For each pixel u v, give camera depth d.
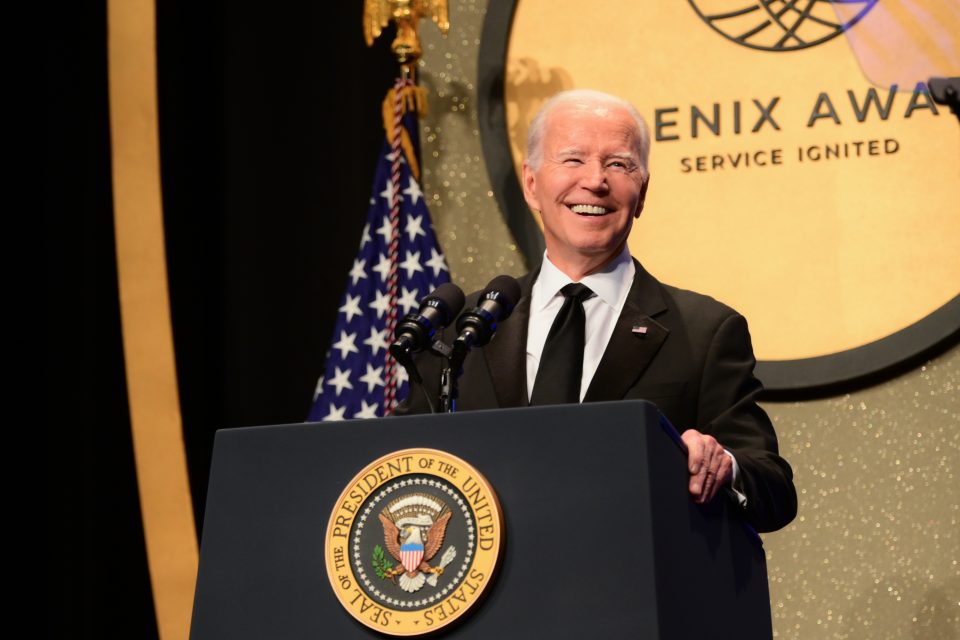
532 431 3.27
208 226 8.57
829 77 7.35
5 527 8.28
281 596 3.37
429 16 7.68
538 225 7.66
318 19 8.63
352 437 3.43
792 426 7.09
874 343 7.00
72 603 8.31
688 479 3.51
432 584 3.20
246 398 8.39
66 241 8.62
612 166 5.14
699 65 7.55
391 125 7.70
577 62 7.78
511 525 3.21
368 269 7.71
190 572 8.14
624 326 4.89
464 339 4.07
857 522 6.89
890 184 7.17
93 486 8.42
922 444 6.89
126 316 8.41
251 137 8.59
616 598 3.09
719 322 4.92
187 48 8.70
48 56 8.73
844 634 6.79
